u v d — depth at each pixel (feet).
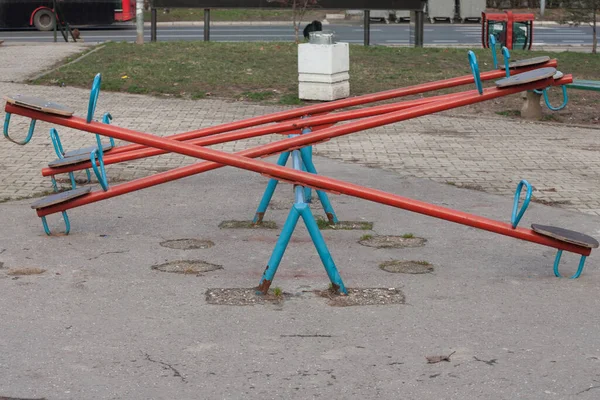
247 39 112.06
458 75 71.97
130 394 18.10
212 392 18.22
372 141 48.42
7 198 35.01
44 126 51.47
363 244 29.19
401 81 69.00
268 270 24.00
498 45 100.48
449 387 18.47
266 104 60.80
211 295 24.02
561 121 55.67
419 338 21.08
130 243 28.99
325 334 21.30
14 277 25.44
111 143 34.55
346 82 62.03
